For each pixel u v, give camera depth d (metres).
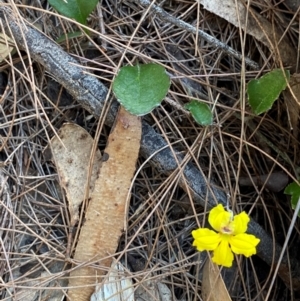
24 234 0.09
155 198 0.09
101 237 0.09
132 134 0.09
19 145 0.09
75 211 0.09
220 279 0.09
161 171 0.09
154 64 0.09
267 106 0.09
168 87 0.09
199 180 0.09
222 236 0.07
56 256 0.09
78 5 0.09
